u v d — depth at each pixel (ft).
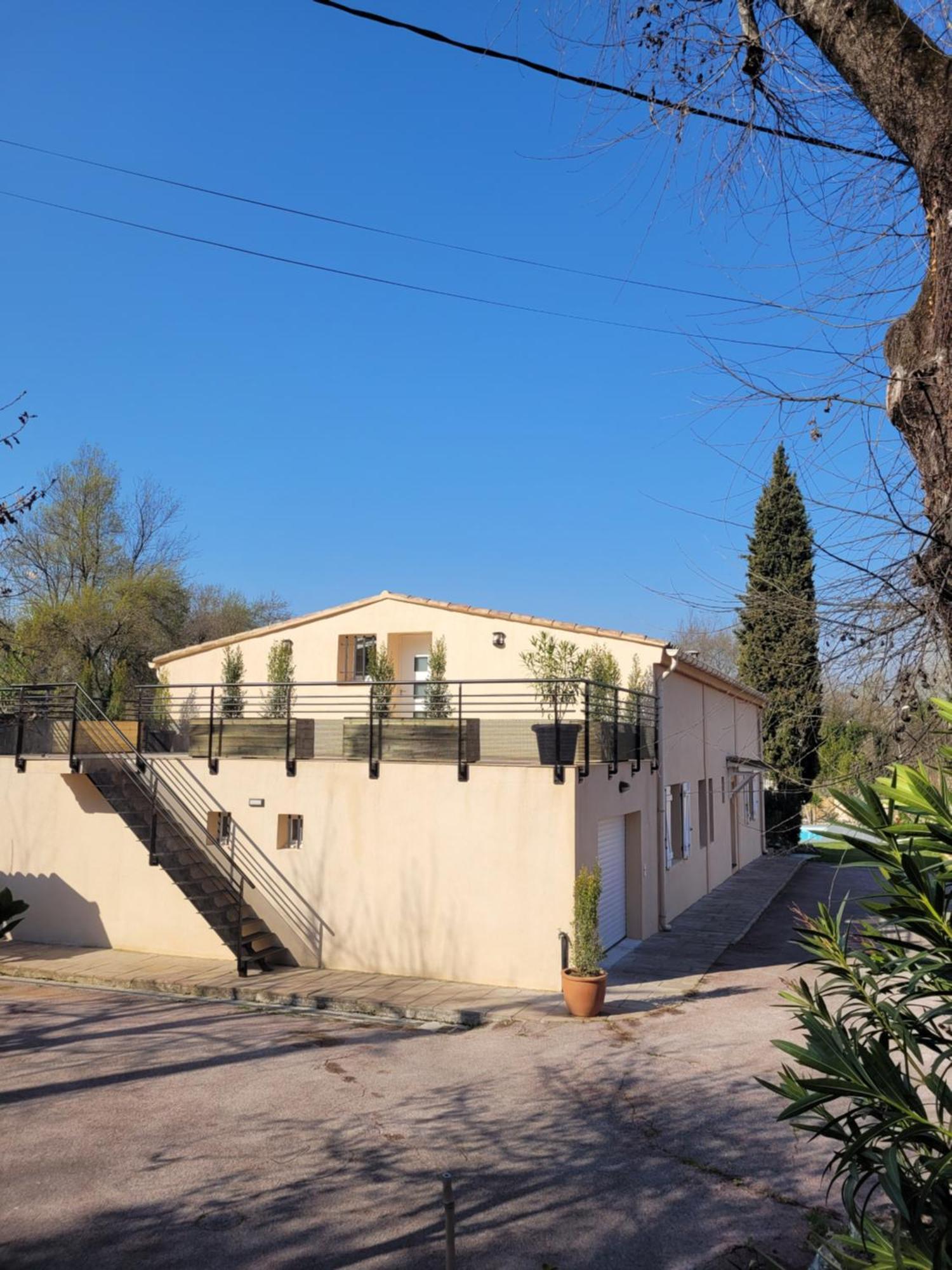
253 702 69.56
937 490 12.15
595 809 46.70
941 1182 10.61
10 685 56.39
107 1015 39.50
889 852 10.64
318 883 47.60
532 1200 21.61
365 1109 27.78
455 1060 32.76
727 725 83.61
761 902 69.82
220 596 155.33
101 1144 24.98
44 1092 29.32
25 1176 22.91
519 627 62.49
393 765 46.47
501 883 43.88
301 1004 41.47
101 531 117.19
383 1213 20.95
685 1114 27.04
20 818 54.90
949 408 11.91
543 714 52.47
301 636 69.56
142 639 112.98
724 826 83.56
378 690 62.39
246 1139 25.32
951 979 9.95
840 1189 21.89
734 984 44.52
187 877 48.14
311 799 48.16
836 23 13.04
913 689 12.50
